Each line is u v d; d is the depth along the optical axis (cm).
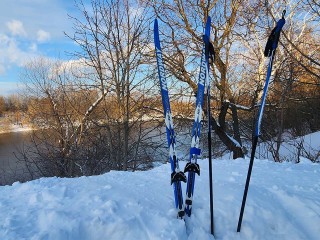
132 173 435
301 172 425
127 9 1103
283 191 328
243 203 273
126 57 1123
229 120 1586
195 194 329
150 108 1195
